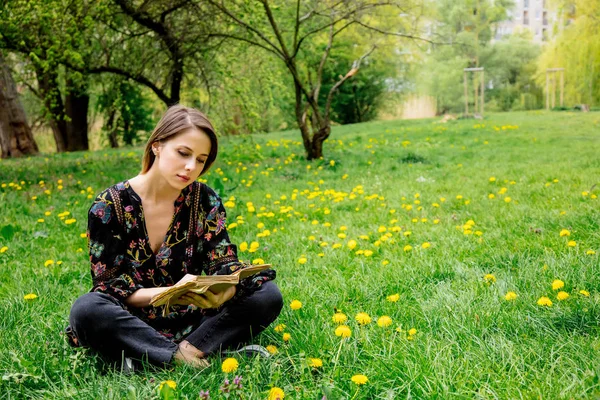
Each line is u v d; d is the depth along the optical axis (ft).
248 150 35.78
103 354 7.31
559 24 111.04
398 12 32.40
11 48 30.68
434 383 6.27
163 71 38.11
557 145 39.70
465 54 160.15
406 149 40.63
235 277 6.65
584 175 22.89
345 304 9.46
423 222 15.71
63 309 9.92
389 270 11.07
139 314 7.66
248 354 7.28
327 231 15.44
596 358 6.55
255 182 27.02
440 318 8.36
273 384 6.23
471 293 9.34
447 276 10.80
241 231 15.93
